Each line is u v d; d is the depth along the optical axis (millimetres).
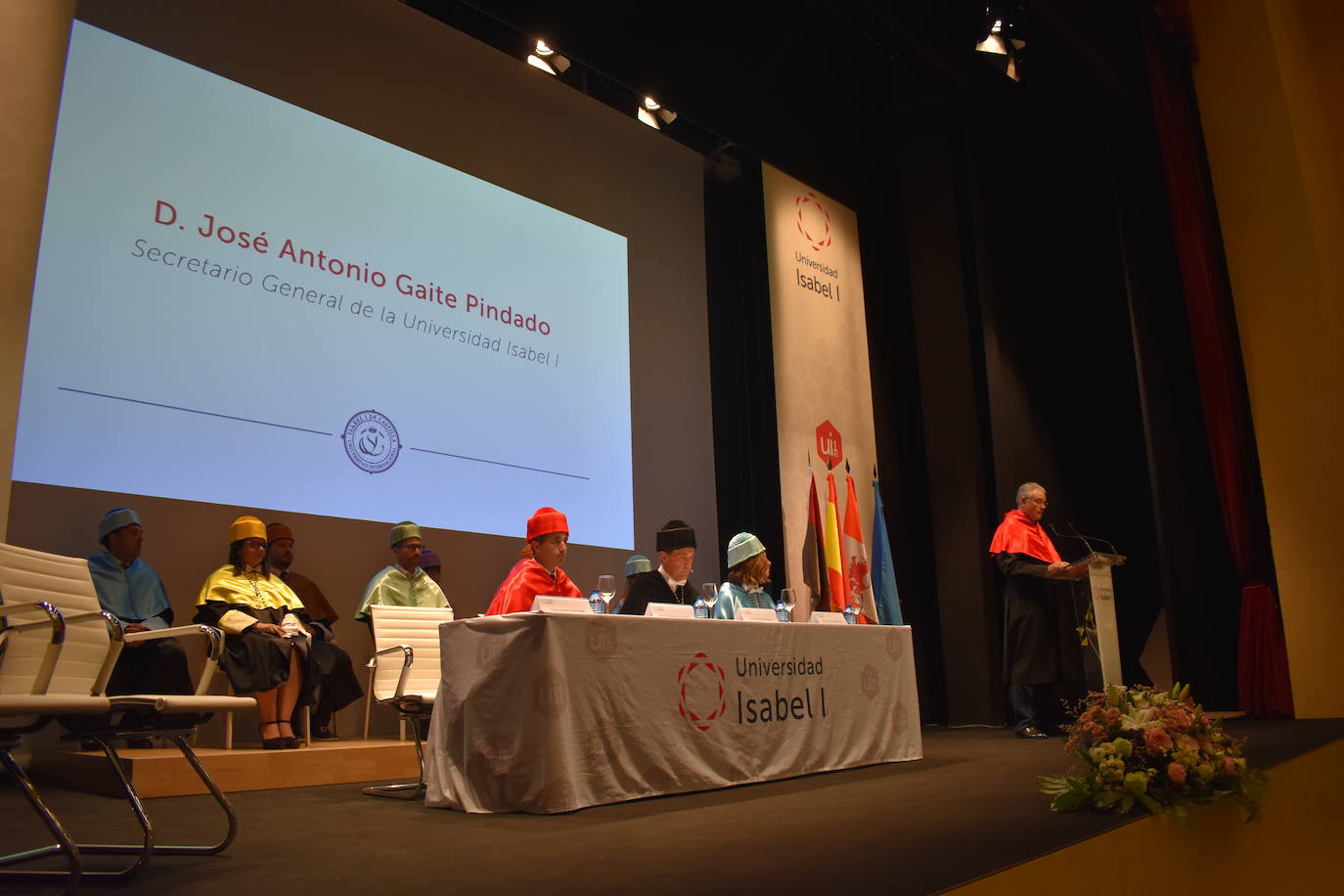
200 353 4809
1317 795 4117
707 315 7516
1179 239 7039
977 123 8023
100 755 3562
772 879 1835
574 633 2951
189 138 4957
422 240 5824
